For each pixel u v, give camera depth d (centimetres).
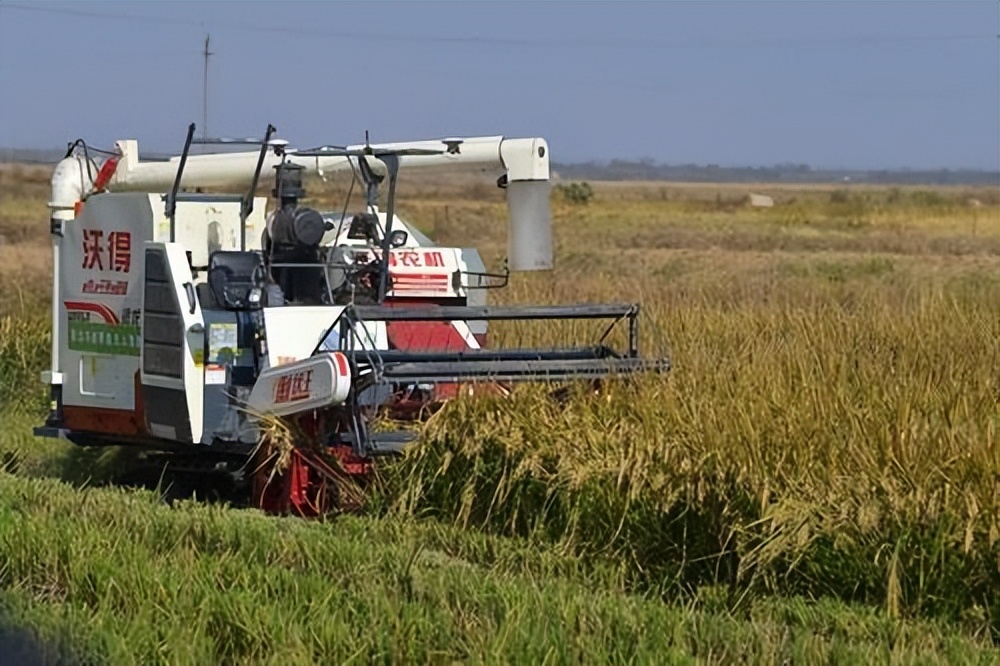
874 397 1897
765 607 1552
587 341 2769
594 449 1841
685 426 1808
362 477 2055
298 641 1323
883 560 1586
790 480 1664
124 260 2261
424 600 1472
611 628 1399
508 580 1566
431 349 2283
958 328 2767
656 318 2866
